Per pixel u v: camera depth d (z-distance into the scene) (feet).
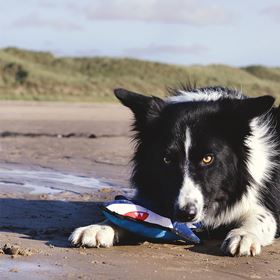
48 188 7.46
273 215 5.87
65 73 65.21
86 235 5.28
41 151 10.70
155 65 70.08
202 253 5.28
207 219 5.65
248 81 68.80
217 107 5.67
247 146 5.71
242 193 5.67
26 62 62.39
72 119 21.18
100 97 51.06
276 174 5.95
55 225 5.95
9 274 4.66
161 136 5.58
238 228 5.55
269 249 5.50
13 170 8.55
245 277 4.78
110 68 69.26
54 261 4.93
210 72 69.67
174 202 5.38
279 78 84.02
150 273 4.77
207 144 5.47
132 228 5.36
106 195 7.14
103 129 16.48
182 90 6.28
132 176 5.86
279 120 6.22
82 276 4.66
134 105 5.77
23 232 5.71
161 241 5.49
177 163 5.47
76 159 9.68
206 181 5.46
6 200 6.82
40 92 53.11
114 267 4.86
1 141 12.40
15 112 25.13
